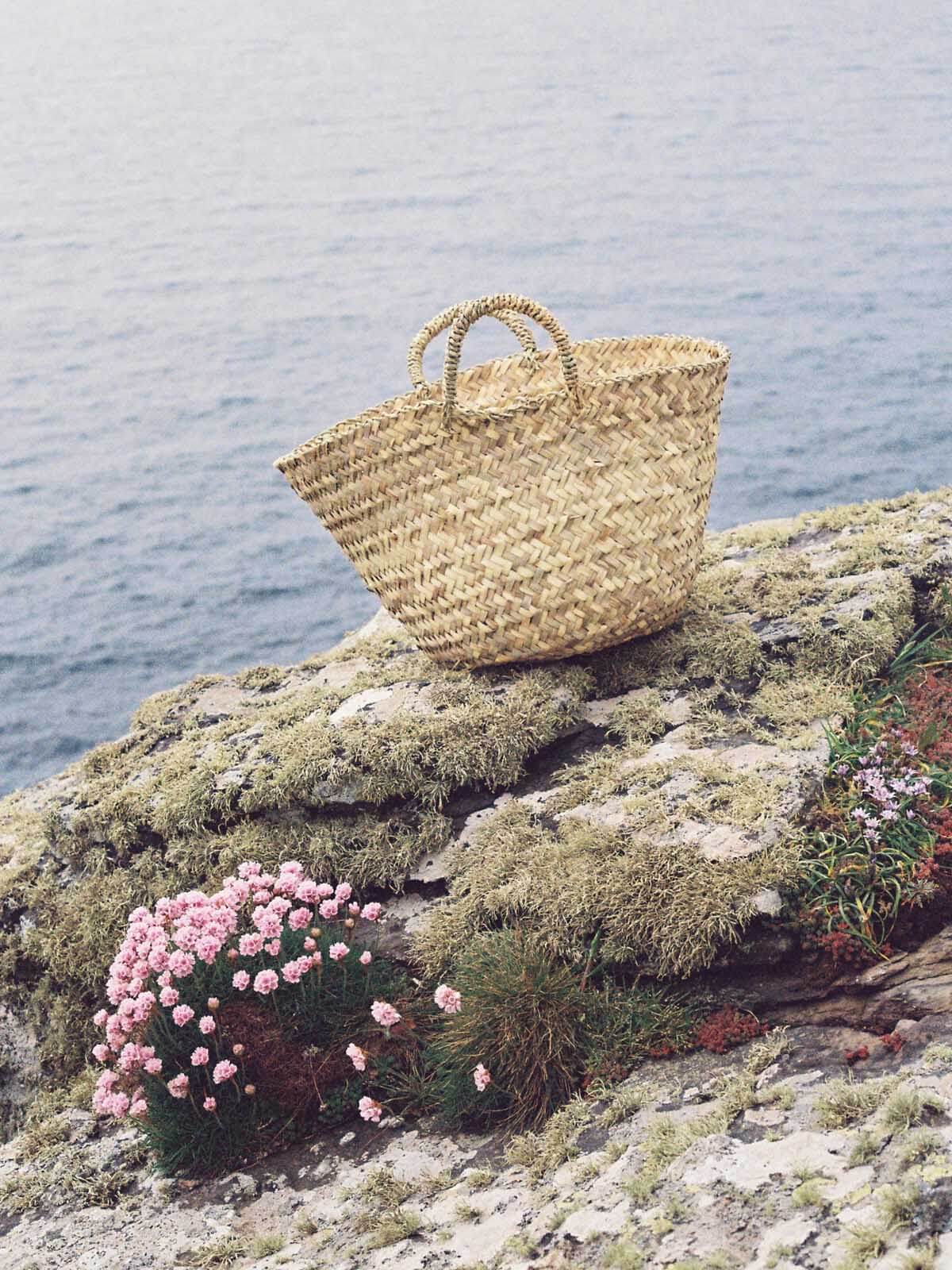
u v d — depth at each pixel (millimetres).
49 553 35750
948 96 142625
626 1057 3223
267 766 4410
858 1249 2170
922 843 3406
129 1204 3340
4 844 5363
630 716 4305
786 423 38312
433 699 4465
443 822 4113
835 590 4668
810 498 30719
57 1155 3711
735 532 5742
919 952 3211
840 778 3729
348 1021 3568
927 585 4684
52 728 22969
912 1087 2596
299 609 28391
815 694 4176
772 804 3598
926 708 4094
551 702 4336
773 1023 3193
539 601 4258
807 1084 2836
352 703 4688
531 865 3691
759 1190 2441
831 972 3234
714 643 4512
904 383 42750
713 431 4469
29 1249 3246
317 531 35125
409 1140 3295
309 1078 3455
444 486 4223
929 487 30578
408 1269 2658
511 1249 2578
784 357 49562
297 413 55469
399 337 69625
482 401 5059
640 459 4195
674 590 4430
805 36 196875
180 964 3373
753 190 105188
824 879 3350
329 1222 3016
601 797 3896
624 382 4090
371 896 4117
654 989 3355
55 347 74500
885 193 96562
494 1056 3242
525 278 81312
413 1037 3523
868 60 170500
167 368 66938
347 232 107312
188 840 4441
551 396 4031
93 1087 4059
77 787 5059
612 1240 2449
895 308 58531
